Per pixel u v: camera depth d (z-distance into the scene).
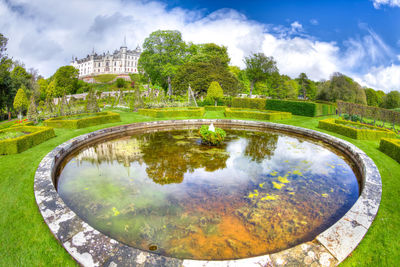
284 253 2.65
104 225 3.60
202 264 2.47
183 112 16.77
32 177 4.95
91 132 10.37
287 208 4.25
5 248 2.77
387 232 3.14
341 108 17.30
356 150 7.66
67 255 2.66
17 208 3.68
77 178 5.61
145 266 2.43
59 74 51.69
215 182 5.38
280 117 16.45
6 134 8.37
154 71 32.00
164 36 30.86
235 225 3.64
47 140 8.91
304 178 5.79
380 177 5.18
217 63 28.53
